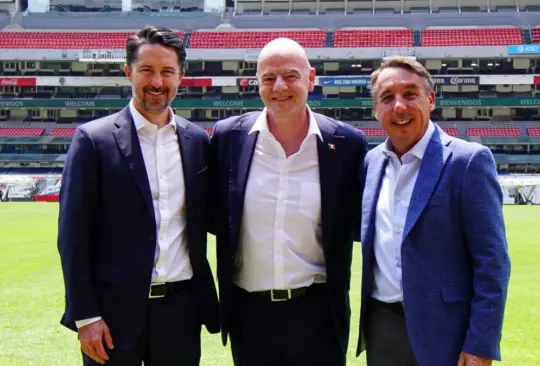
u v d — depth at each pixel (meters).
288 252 3.68
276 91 3.53
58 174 37.94
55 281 9.20
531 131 39.69
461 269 3.12
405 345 3.24
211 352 5.81
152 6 45.31
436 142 3.22
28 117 43.72
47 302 7.77
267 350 3.78
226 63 42.91
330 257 3.74
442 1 43.41
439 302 3.08
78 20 44.12
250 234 3.71
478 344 2.96
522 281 9.27
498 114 41.94
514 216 21.95
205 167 3.68
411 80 3.20
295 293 3.71
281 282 3.68
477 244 3.03
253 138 3.74
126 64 3.50
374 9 44.00
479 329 2.97
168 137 3.53
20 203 29.16
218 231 3.81
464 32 41.38
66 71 43.06
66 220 3.26
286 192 3.67
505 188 31.17
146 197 3.36
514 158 37.56
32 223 18.47
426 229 3.10
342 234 3.79
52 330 6.45
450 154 3.16
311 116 3.76
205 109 43.62
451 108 42.28
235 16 43.81
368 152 3.68
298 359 3.76
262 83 3.60
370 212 3.38
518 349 5.85
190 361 3.58
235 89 43.16
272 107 3.59
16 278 9.45
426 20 42.72
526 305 7.64
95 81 41.53
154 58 3.38
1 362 5.43
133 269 3.35
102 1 45.59
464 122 41.38
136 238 3.36
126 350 3.36
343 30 42.38
